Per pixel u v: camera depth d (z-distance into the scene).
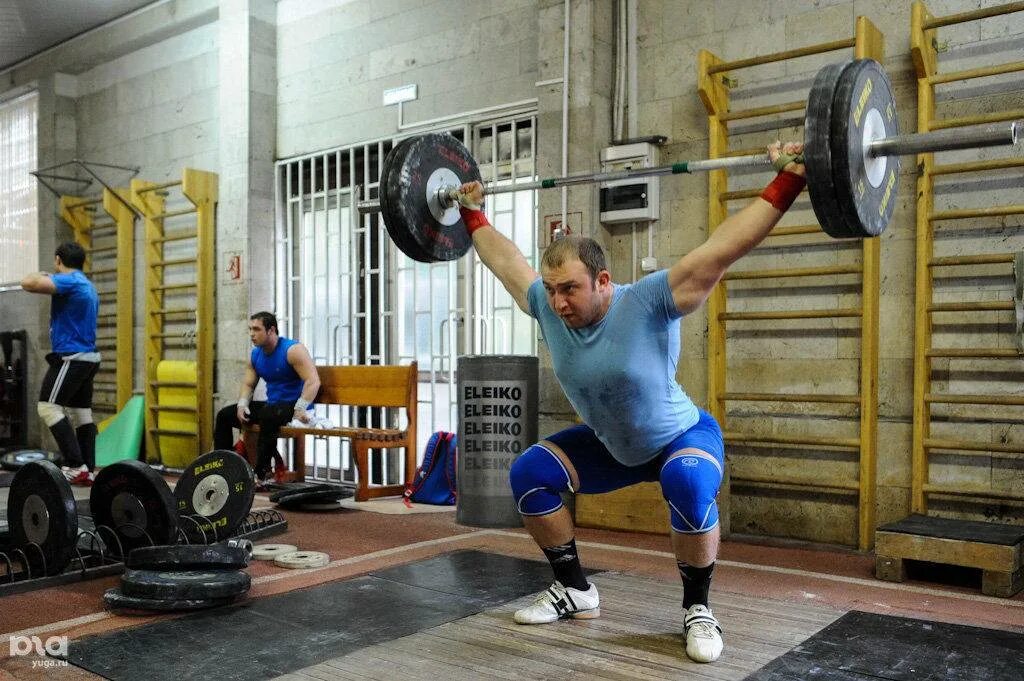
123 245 7.20
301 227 6.26
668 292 2.17
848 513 3.91
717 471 2.29
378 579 3.16
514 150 5.04
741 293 4.22
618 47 4.62
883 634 2.52
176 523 3.23
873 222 2.11
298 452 5.73
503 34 5.20
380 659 2.30
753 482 4.17
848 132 1.92
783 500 4.09
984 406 3.59
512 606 2.80
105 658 2.32
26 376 7.88
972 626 2.59
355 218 5.88
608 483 2.56
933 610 2.81
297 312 6.32
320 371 5.50
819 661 2.28
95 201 7.54
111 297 7.48
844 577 3.29
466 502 4.34
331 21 6.07
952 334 3.67
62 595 2.99
